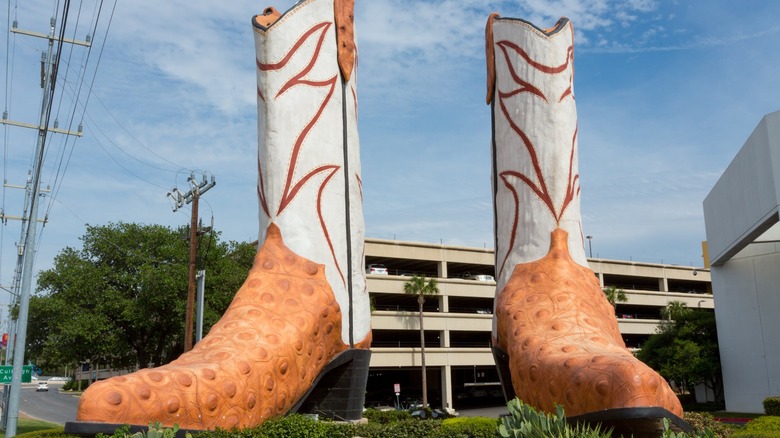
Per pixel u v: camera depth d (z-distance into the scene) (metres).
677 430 9.12
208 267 35.41
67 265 35.03
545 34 14.48
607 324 12.29
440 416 23.39
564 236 13.82
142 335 36.38
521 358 11.52
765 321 35.00
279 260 12.89
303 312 12.30
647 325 60.12
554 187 14.04
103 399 9.02
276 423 10.55
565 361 10.14
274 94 13.54
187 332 25.03
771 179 27.44
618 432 9.26
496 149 15.22
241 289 12.35
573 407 9.59
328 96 14.18
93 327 33.38
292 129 13.57
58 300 33.75
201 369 10.20
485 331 52.78
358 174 14.92
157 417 9.37
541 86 14.41
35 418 34.00
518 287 13.51
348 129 14.58
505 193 14.73
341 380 13.57
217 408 10.09
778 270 34.84
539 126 14.33
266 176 13.45
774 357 34.34
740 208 31.42
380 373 56.94
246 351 11.03
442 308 50.59
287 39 13.70
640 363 9.39
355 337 13.88
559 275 13.18
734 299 36.56
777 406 27.09
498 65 15.28
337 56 14.51
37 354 41.19
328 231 13.66
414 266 54.47
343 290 13.74
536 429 7.05
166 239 36.62
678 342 42.44
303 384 12.02
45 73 18.73
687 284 70.94
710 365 40.59
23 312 18.95
